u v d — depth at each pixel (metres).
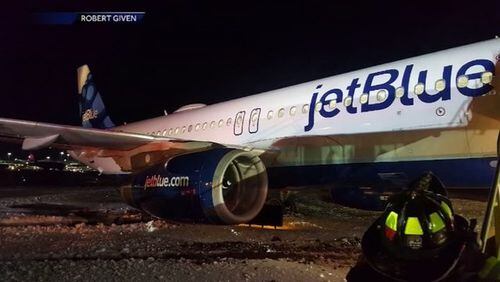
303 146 9.93
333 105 9.52
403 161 8.46
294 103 10.37
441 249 3.06
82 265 6.09
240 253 7.24
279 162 10.42
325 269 6.04
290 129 10.22
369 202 10.08
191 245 7.93
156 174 9.68
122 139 10.59
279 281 5.35
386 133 8.62
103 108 20.88
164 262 6.30
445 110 7.92
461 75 7.83
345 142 9.22
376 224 3.35
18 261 6.45
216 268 5.91
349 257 6.90
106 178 40.47
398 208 3.21
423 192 3.31
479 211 11.69
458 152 7.79
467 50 8.07
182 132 13.48
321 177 9.81
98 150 11.62
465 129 7.69
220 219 8.96
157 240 8.41
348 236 9.08
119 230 9.71
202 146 10.34
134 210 14.38
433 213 3.13
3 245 7.80
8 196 21.38
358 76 9.44
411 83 8.42
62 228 9.91
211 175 8.89
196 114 13.44
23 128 10.07
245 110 11.55
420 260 3.07
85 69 22.27
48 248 7.53
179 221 9.52
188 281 5.33
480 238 3.48
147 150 11.12
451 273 3.08
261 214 10.66
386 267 3.15
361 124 8.99
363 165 9.01
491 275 3.16
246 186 9.75
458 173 7.89
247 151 9.47
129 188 10.13
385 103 8.70
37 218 12.09
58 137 10.37
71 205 16.50
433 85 8.12
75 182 36.91
